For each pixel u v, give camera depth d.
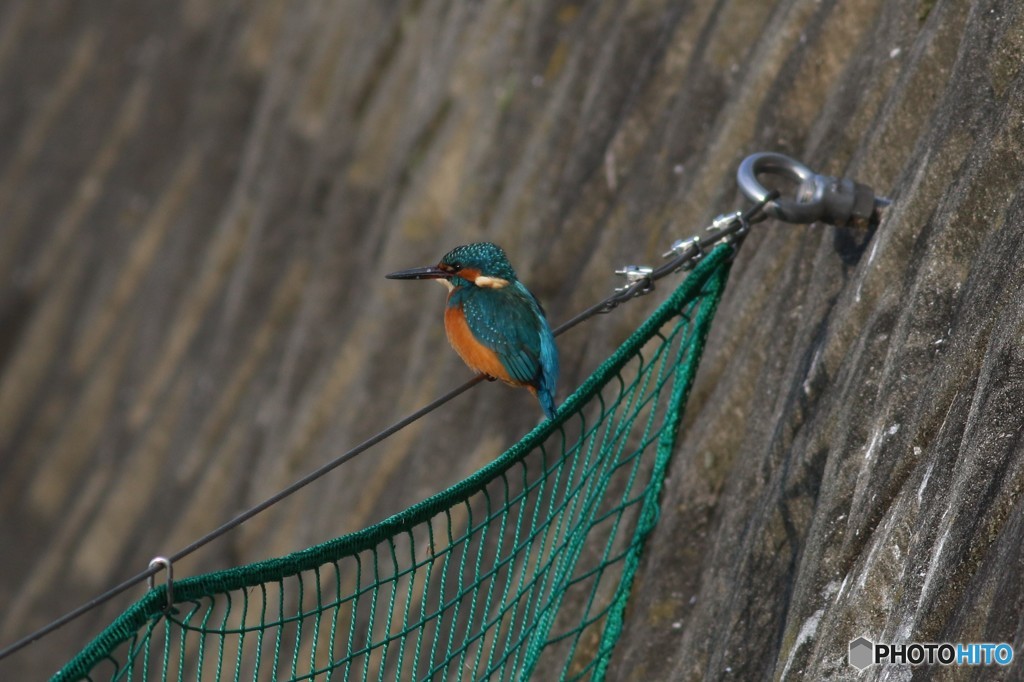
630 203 13.66
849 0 10.77
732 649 7.78
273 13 34.59
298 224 27.12
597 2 17.38
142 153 39.03
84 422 35.09
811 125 10.82
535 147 17.03
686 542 9.36
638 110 14.52
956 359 6.69
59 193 42.34
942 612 5.78
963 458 6.09
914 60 8.94
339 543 7.14
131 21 43.47
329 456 20.33
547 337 8.94
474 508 14.27
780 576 7.78
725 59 12.82
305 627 17.45
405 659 13.60
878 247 8.13
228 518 24.52
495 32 20.94
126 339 35.16
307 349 24.05
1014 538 5.46
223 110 35.09
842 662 6.34
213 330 29.97
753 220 8.91
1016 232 6.62
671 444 9.34
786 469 8.13
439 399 7.68
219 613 20.72
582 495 11.41
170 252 34.50
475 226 18.28
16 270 42.16
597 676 8.95
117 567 29.36
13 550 35.31
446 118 21.50
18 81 47.25
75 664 6.09
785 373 8.88
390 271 20.59
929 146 8.09
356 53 26.84
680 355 9.28
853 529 6.95
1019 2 7.81
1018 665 5.00
